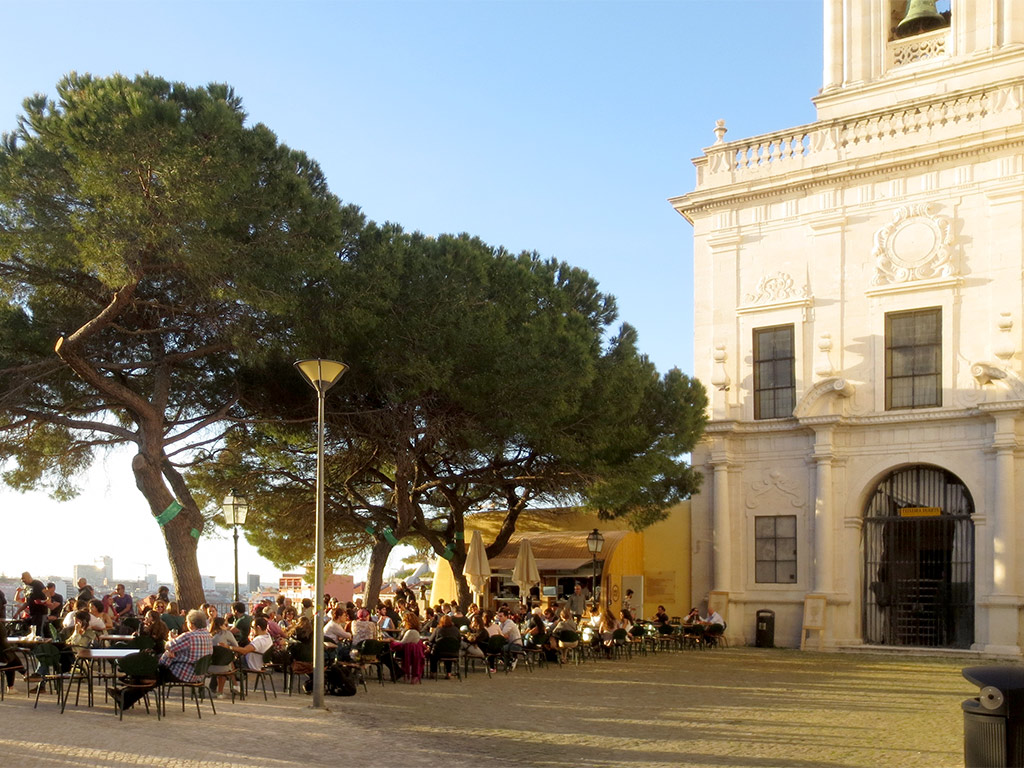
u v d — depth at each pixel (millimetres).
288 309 20812
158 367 23125
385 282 22578
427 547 42250
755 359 34719
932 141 31828
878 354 32344
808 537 33125
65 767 11461
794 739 14781
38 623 23484
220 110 19875
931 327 31672
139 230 19578
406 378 23422
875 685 21969
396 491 26812
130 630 21984
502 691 20266
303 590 39625
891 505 32219
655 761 12953
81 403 24594
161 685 15547
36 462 26188
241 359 21672
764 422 34062
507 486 31578
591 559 34594
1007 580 29234
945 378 31125
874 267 32656
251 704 17375
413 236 24984
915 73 34125
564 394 24594
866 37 35438
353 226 24078
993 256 30641
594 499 29453
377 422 24828
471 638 23609
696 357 35812
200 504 32094
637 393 28109
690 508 35719
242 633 20047
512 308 25031
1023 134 30156
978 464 30359
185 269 20625
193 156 19125
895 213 32406
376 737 14250
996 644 29156
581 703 18469
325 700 18188
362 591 49000
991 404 29562
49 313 22812
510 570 36812
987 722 10852
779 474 33906
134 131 18844
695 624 31734
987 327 30625
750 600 33938
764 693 20297
